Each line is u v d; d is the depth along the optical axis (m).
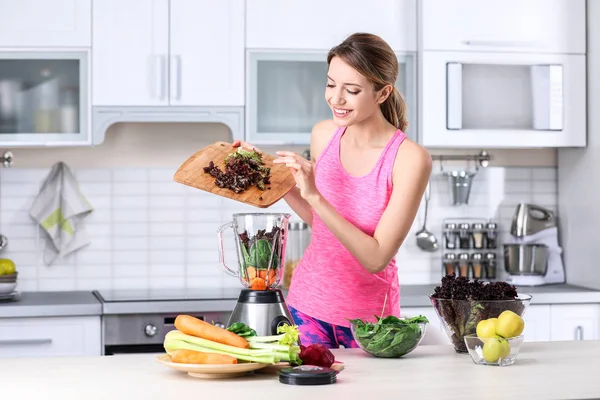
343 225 2.49
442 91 4.34
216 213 4.61
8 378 2.04
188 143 4.60
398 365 2.22
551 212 4.73
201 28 4.24
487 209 4.82
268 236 2.22
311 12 4.32
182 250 4.59
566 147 4.59
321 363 2.09
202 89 4.24
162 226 4.58
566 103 4.46
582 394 1.87
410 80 4.39
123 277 4.55
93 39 4.18
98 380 2.02
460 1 4.35
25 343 3.87
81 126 4.18
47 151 4.49
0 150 4.46
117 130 4.55
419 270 4.75
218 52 4.25
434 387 1.93
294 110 4.32
